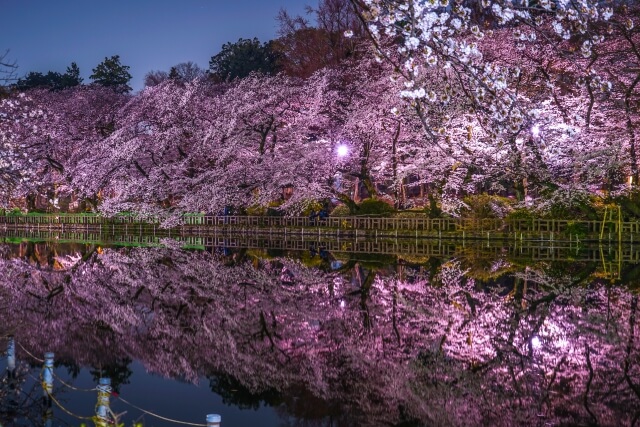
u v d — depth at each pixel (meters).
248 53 67.81
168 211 43.66
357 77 42.38
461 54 7.26
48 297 18.88
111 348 12.98
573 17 6.91
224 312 16.55
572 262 25.81
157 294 19.34
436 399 9.72
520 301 17.30
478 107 8.03
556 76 32.44
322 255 29.83
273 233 40.53
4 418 9.00
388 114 36.53
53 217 50.72
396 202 40.41
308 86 40.91
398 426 8.73
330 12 49.91
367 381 10.72
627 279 21.09
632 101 30.03
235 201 42.22
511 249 31.09
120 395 10.24
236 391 10.43
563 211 32.94
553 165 32.03
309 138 42.47
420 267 24.70
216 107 42.88
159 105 43.25
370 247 33.38
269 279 22.14
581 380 10.48
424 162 34.78
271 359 12.12
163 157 44.94
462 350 12.44
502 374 10.90
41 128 45.97
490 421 8.86
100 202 51.09
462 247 32.38
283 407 9.56
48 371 9.84
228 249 33.56
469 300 17.59
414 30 6.83
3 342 13.31
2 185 24.06
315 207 42.84
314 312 16.30
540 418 8.88
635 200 31.05
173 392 10.35
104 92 53.50
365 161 39.75
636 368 11.11
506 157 28.98
